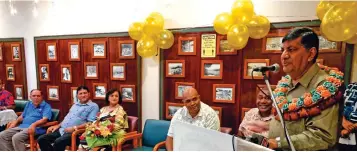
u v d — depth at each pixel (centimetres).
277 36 229
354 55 200
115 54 310
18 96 389
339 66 205
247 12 195
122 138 246
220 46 256
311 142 116
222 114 261
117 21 312
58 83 354
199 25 267
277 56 231
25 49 378
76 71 339
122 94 311
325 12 173
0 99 344
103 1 317
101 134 243
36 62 367
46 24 356
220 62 257
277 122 137
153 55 272
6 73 395
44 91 366
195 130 90
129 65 304
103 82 322
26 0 363
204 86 268
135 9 300
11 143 306
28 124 320
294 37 130
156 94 296
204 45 263
